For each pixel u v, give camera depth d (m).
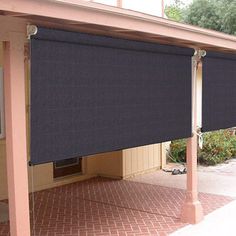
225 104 7.50
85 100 4.58
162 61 5.80
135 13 4.65
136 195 8.49
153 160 11.04
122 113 5.11
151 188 9.09
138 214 7.18
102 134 4.82
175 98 6.11
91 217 7.02
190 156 6.64
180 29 5.54
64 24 4.29
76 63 4.45
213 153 12.00
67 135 4.39
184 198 8.21
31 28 3.97
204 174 10.66
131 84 5.24
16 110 4.00
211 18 24.92
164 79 5.86
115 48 4.95
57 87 4.26
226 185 9.38
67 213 7.26
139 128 5.41
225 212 7.26
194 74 6.50
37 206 7.70
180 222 6.72
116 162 10.07
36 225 6.61
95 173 10.36
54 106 4.24
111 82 4.93
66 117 4.37
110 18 4.42
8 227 6.52
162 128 5.86
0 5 3.39
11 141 4.00
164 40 5.78
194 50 6.39
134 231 6.32
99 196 8.42
